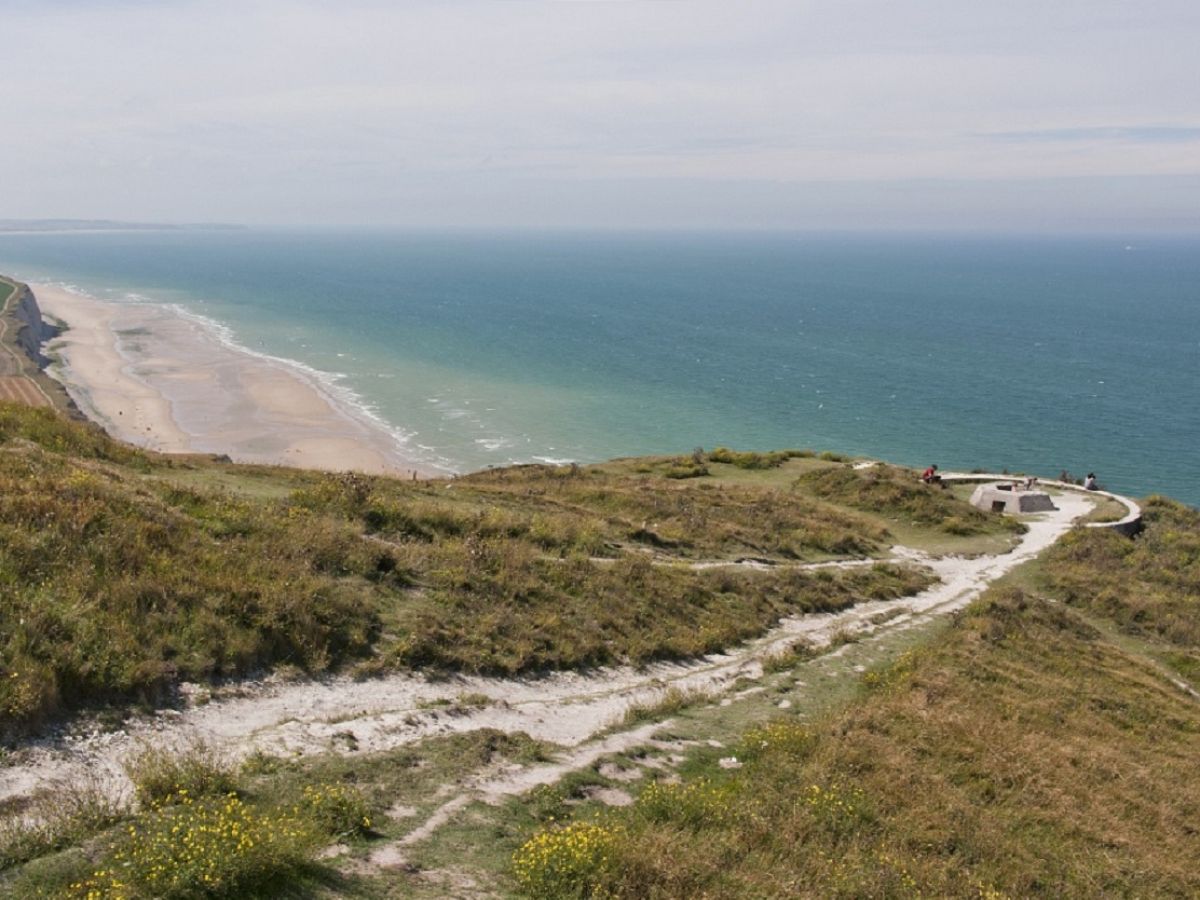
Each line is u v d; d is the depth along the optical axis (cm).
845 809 1288
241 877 827
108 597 1380
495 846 1044
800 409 10225
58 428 2520
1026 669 2233
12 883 789
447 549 2147
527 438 8694
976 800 1466
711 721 1623
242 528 1889
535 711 1544
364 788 1127
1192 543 4228
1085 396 10838
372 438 8325
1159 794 1653
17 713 1083
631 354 13975
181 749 1145
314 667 1476
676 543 2983
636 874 1003
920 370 12738
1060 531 4316
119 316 17150
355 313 18788
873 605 2762
